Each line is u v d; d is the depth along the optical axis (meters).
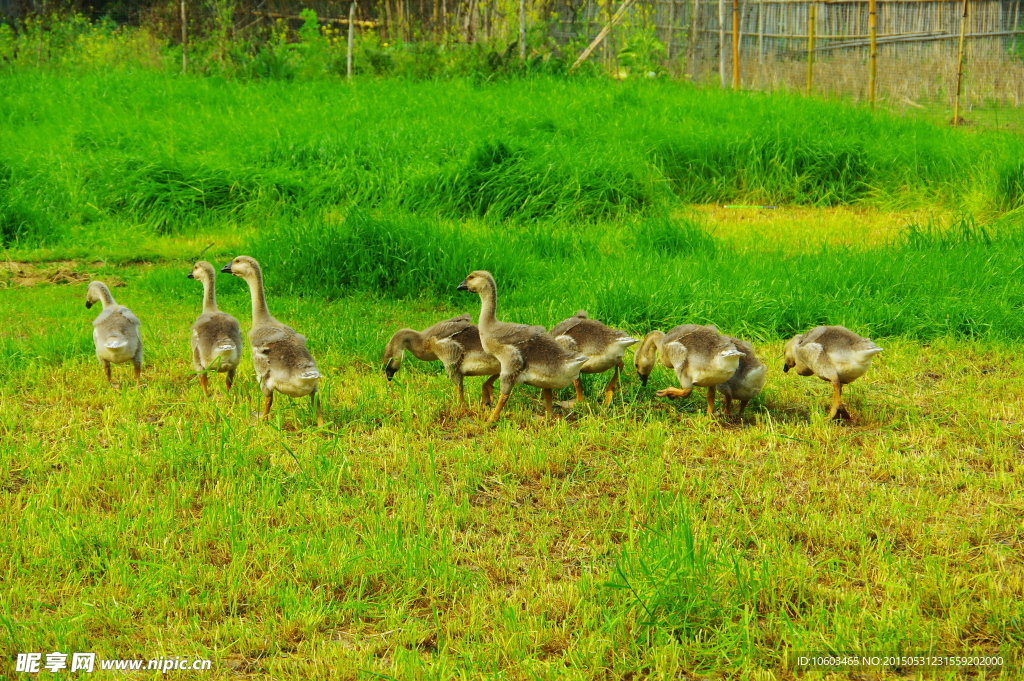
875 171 18.31
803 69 26.41
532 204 15.97
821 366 8.04
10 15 33.56
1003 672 4.70
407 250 12.74
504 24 28.66
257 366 7.92
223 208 16.20
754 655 4.91
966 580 5.50
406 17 31.97
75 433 7.58
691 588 5.28
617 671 4.82
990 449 7.30
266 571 5.66
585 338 8.44
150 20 31.16
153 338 10.30
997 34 24.98
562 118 19.72
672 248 13.77
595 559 5.86
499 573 5.71
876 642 4.89
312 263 12.76
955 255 12.57
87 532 5.88
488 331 8.08
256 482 6.76
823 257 12.68
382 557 5.69
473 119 19.77
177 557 5.75
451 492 6.75
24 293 12.22
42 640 4.95
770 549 5.88
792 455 7.38
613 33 28.08
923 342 10.21
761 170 18.44
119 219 15.73
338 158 17.30
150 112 21.16
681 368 8.07
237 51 26.78
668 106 21.14
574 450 7.44
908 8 25.95
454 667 4.79
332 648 4.94
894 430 7.87
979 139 18.98
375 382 8.89
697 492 6.71
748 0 27.50
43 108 21.25
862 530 6.08
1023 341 9.96
